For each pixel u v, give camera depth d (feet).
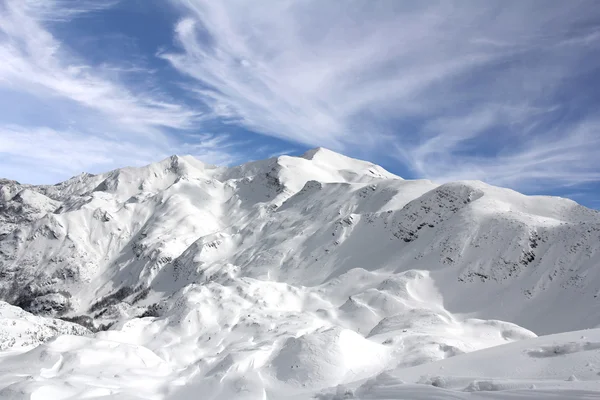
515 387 53.16
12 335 290.76
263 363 124.88
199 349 259.60
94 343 143.84
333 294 371.15
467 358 75.10
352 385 75.61
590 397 45.50
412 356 129.08
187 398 112.88
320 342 123.54
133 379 124.47
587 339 68.54
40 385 103.86
